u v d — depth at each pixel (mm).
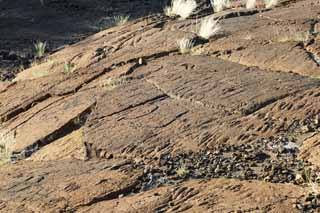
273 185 6332
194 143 7539
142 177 6816
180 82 9508
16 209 6293
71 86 10328
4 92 10781
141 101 8969
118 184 6637
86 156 7574
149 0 19719
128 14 17953
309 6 13297
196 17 13766
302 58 10008
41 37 15906
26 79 11641
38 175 7043
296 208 5828
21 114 9664
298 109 8180
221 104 8523
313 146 7094
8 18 17406
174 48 11508
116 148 7582
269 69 9945
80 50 12633
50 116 9094
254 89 8930
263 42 11055
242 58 10492
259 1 14609
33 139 8406
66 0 18938
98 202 6352
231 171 6828
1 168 7461
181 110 8508
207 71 9914
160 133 7867
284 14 12625
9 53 14453
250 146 7383
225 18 12898
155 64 10633
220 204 6039
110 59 11422
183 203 6129
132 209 6094
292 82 9078
